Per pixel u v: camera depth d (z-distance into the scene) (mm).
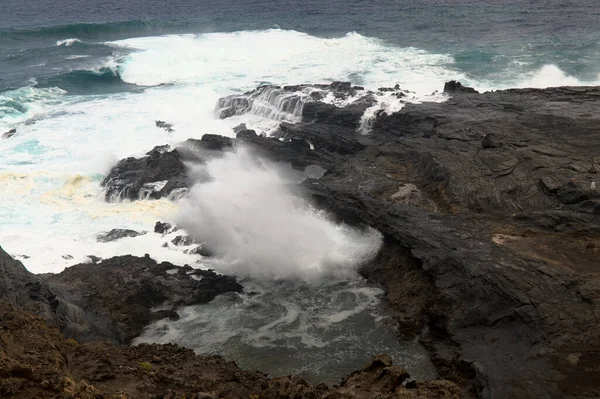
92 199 29391
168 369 13875
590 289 16672
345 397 12062
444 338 17594
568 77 42594
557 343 15219
